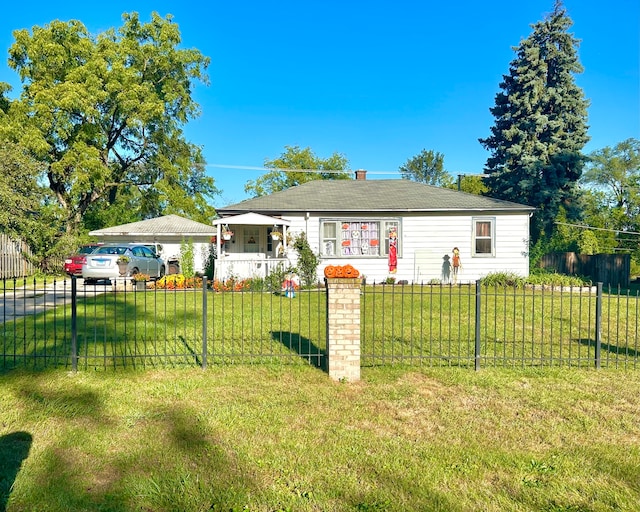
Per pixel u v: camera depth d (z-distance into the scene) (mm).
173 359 6676
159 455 3781
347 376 5820
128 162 31922
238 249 19062
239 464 3654
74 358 6098
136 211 35250
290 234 17891
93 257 16750
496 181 30281
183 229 23250
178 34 30172
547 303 12836
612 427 4445
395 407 4922
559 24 28938
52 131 25828
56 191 27953
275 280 15672
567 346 7699
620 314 11078
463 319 10125
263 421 4500
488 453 3873
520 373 6148
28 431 4211
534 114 28453
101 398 5082
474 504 3162
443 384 5703
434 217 18172
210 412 4691
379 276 18141
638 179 41688
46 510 3053
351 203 18281
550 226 28453
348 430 4328
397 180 21562
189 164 33062
